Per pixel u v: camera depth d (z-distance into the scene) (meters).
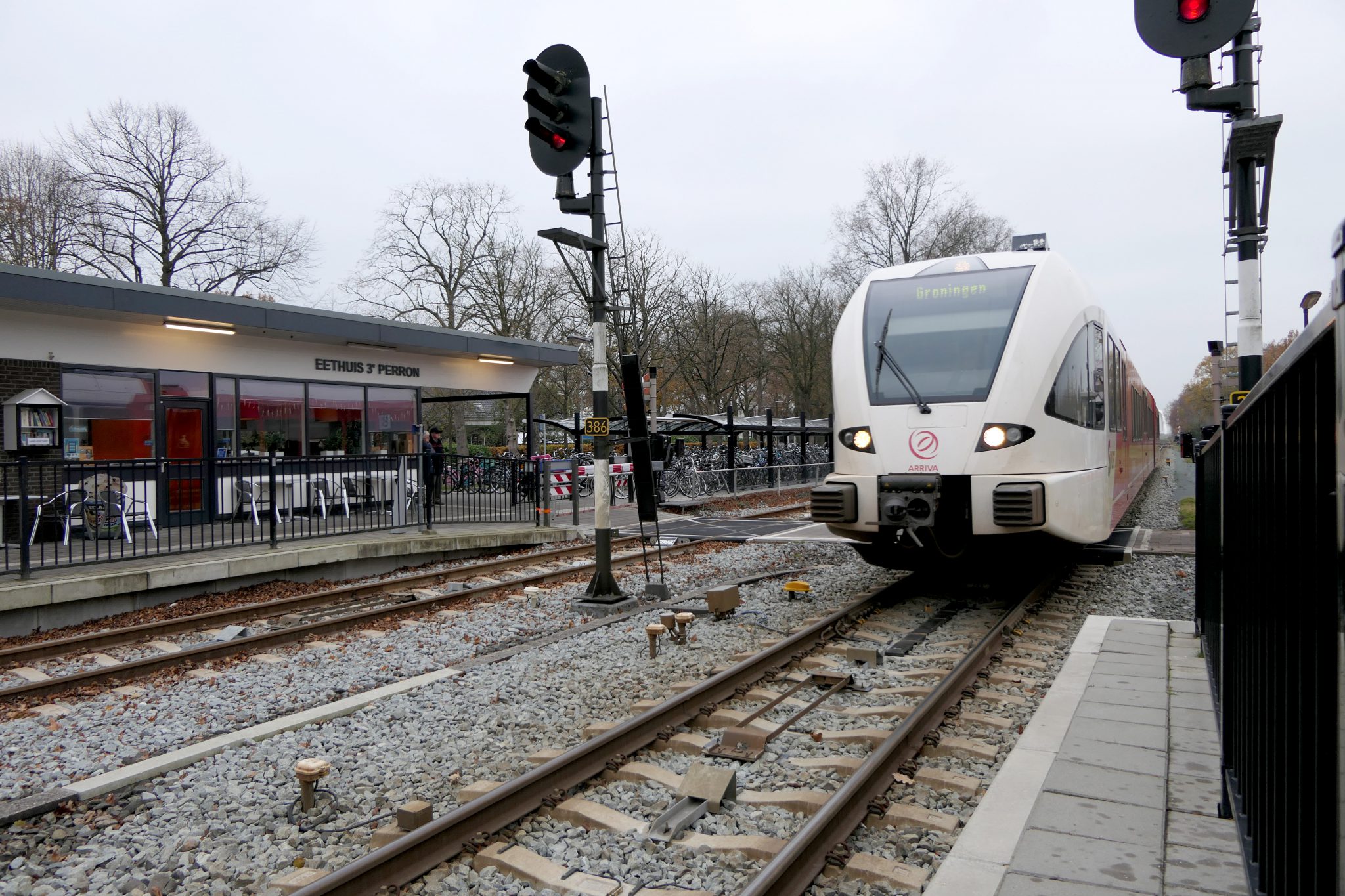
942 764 4.90
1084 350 9.13
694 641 8.12
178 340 14.90
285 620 9.48
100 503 11.20
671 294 42.28
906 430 8.66
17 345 12.93
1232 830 3.73
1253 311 7.69
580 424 24.77
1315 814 1.83
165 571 10.09
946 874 3.41
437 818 4.36
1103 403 9.62
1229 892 3.22
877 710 5.84
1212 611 5.48
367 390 18.30
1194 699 5.58
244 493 14.88
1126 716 5.26
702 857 3.91
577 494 17.23
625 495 24.31
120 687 7.01
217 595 10.75
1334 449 1.76
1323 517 1.79
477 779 5.02
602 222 9.69
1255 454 2.80
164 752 5.58
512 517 15.88
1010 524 8.15
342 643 8.35
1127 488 13.56
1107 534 9.75
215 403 15.50
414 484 14.77
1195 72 7.26
